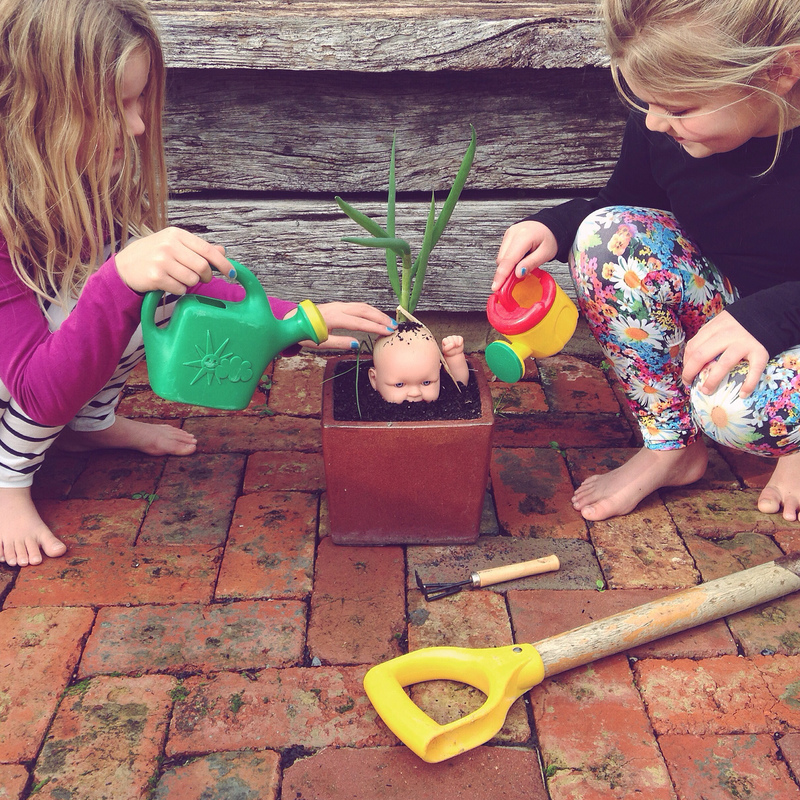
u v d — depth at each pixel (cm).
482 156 208
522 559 159
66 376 137
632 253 151
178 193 213
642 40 110
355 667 136
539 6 194
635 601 150
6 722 126
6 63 128
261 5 193
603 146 207
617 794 117
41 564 156
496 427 199
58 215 144
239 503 173
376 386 155
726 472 184
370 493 153
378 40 187
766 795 117
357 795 116
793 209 137
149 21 140
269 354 133
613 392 215
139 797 116
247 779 118
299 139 205
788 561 147
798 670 137
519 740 125
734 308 128
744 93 111
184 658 137
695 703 131
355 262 217
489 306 149
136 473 181
